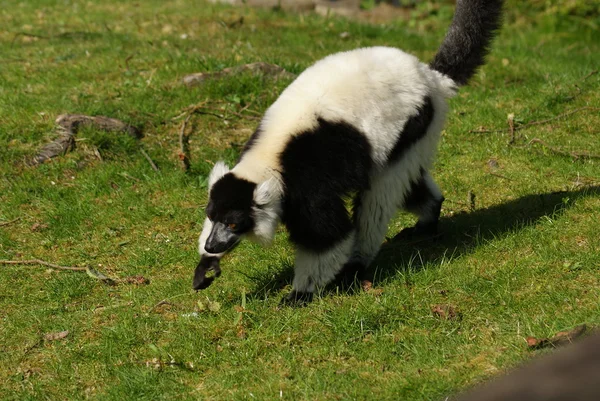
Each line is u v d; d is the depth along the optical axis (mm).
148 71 12648
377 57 7418
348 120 6945
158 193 9781
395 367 6195
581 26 19078
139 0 18828
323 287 7277
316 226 6945
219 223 6773
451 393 5582
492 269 7480
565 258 7414
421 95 7414
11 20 16797
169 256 8484
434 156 7969
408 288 7312
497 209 8906
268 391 5980
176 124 11133
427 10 20016
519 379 2920
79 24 16438
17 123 10797
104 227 9133
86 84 12203
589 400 2748
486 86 12477
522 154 10117
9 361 6840
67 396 6320
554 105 11328
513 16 19938
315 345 6617
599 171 9375
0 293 7961
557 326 6246
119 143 10547
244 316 7016
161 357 6637
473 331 6539
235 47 13922
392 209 7539
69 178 10039
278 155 6902
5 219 9258
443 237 8461
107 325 7281
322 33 15719
